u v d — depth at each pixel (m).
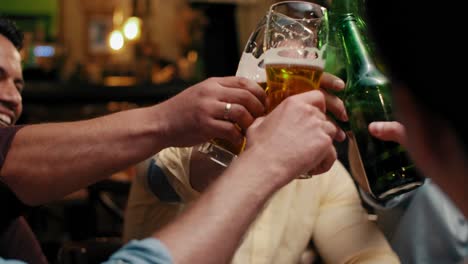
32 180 1.04
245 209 0.70
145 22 6.91
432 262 1.45
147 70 6.17
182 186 1.21
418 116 0.47
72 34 7.64
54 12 7.65
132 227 1.32
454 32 0.44
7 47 1.45
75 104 4.20
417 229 1.45
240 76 1.05
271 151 0.73
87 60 7.51
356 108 1.09
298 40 0.93
